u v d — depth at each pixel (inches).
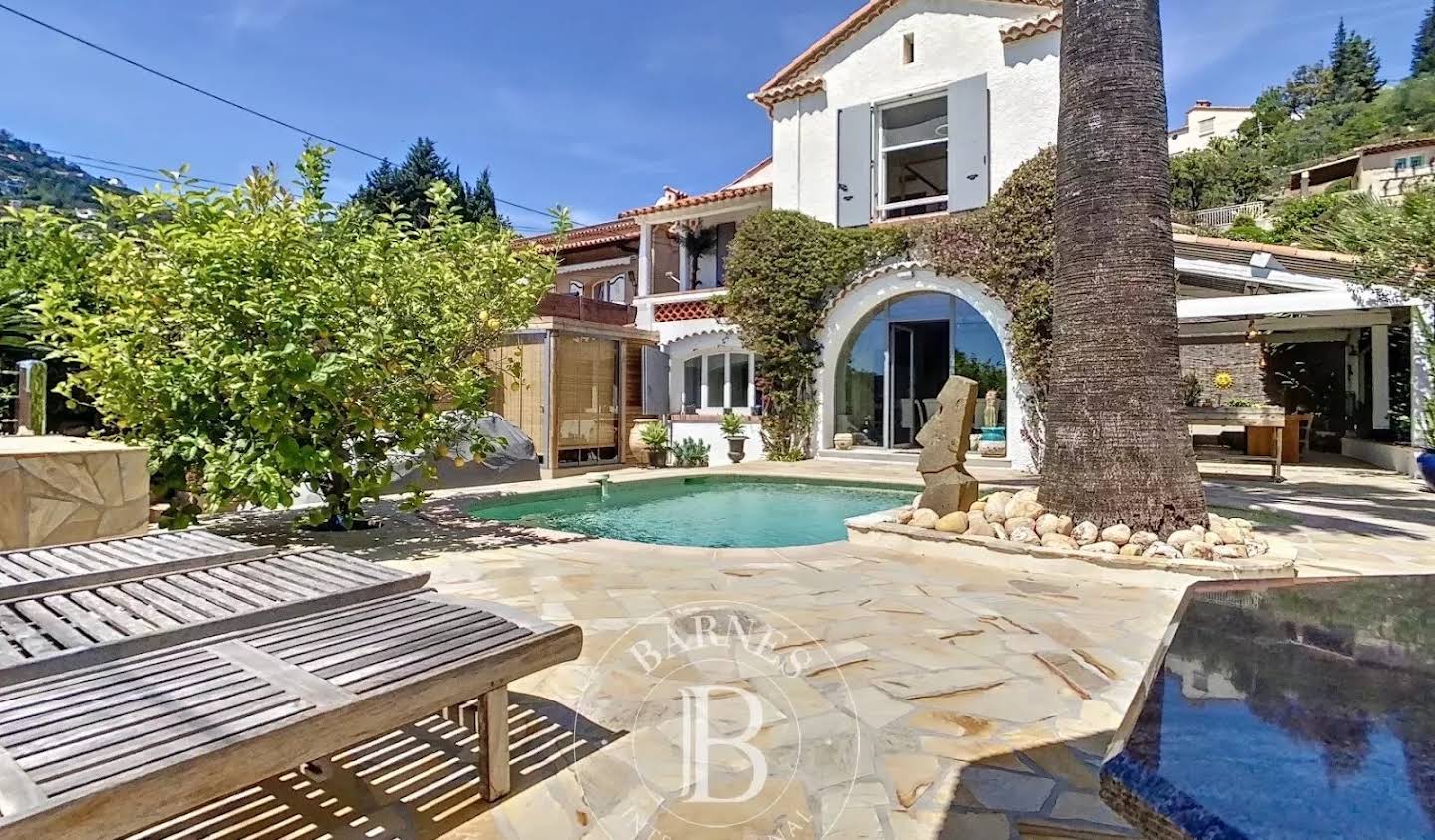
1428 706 46.3
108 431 353.1
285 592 115.9
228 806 98.7
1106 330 247.6
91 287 278.7
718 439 653.3
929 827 92.6
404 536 290.8
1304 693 48.9
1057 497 257.8
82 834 57.1
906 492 461.4
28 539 203.2
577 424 565.0
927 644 161.6
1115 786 38.9
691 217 734.5
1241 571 209.3
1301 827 32.1
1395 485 433.7
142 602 110.4
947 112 601.3
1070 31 259.0
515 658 97.7
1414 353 430.9
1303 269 446.6
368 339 265.9
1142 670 146.1
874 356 628.4
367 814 97.0
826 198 645.3
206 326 255.8
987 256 540.4
